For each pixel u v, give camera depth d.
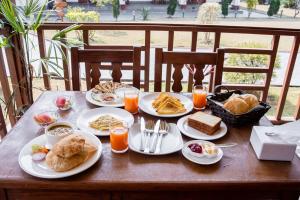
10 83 2.55
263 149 1.00
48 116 1.23
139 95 1.51
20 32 1.99
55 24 2.27
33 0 2.10
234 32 2.31
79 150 0.96
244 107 1.23
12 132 1.16
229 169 0.97
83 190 0.94
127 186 0.90
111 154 1.04
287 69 2.43
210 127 1.15
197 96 1.38
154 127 1.22
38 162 0.97
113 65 1.71
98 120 1.23
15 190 0.95
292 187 0.92
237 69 2.43
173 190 0.92
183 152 1.04
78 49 1.67
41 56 2.37
